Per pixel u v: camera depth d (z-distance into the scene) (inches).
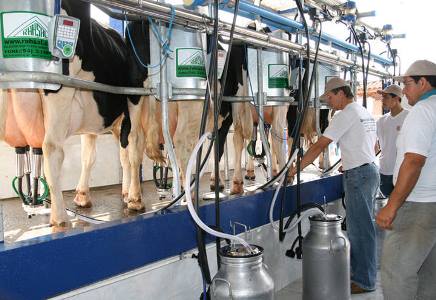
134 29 125.9
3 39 68.5
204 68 94.7
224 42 128.1
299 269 144.0
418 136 84.9
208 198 138.3
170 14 84.0
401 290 90.4
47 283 66.5
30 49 68.8
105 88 90.0
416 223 89.2
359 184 122.2
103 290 79.6
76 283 70.6
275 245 128.1
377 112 313.7
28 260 63.9
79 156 195.0
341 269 105.6
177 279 95.0
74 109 111.3
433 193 88.4
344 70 186.4
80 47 105.5
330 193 155.7
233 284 72.1
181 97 93.4
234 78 161.5
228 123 178.2
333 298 105.5
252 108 176.6
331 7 152.2
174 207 92.7
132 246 79.7
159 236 85.0
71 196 162.2
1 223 65.2
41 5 69.6
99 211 127.2
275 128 179.5
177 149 136.4
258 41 109.2
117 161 213.3
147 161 219.6
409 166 84.9
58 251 67.9
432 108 86.1
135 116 129.5
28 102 99.7
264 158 205.8
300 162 118.5
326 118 229.5
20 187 118.0
